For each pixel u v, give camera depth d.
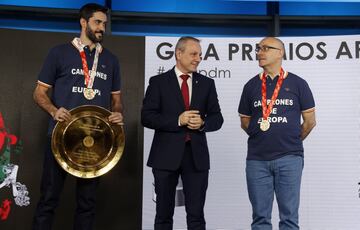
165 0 4.71
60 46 3.36
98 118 3.34
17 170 4.06
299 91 3.51
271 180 3.44
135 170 4.20
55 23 4.64
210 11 4.73
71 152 3.32
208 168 3.32
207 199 4.21
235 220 4.20
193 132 3.31
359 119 4.20
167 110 3.34
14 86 4.12
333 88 4.23
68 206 4.12
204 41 4.31
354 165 4.17
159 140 3.35
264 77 3.55
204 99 3.40
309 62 4.25
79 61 3.34
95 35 3.33
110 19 4.58
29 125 4.12
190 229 3.26
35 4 4.56
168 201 3.29
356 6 4.73
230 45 4.31
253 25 4.77
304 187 4.18
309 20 4.70
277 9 4.70
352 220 4.14
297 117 3.47
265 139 3.42
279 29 4.66
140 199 4.18
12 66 4.13
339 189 4.17
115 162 3.38
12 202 4.04
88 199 3.29
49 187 3.23
